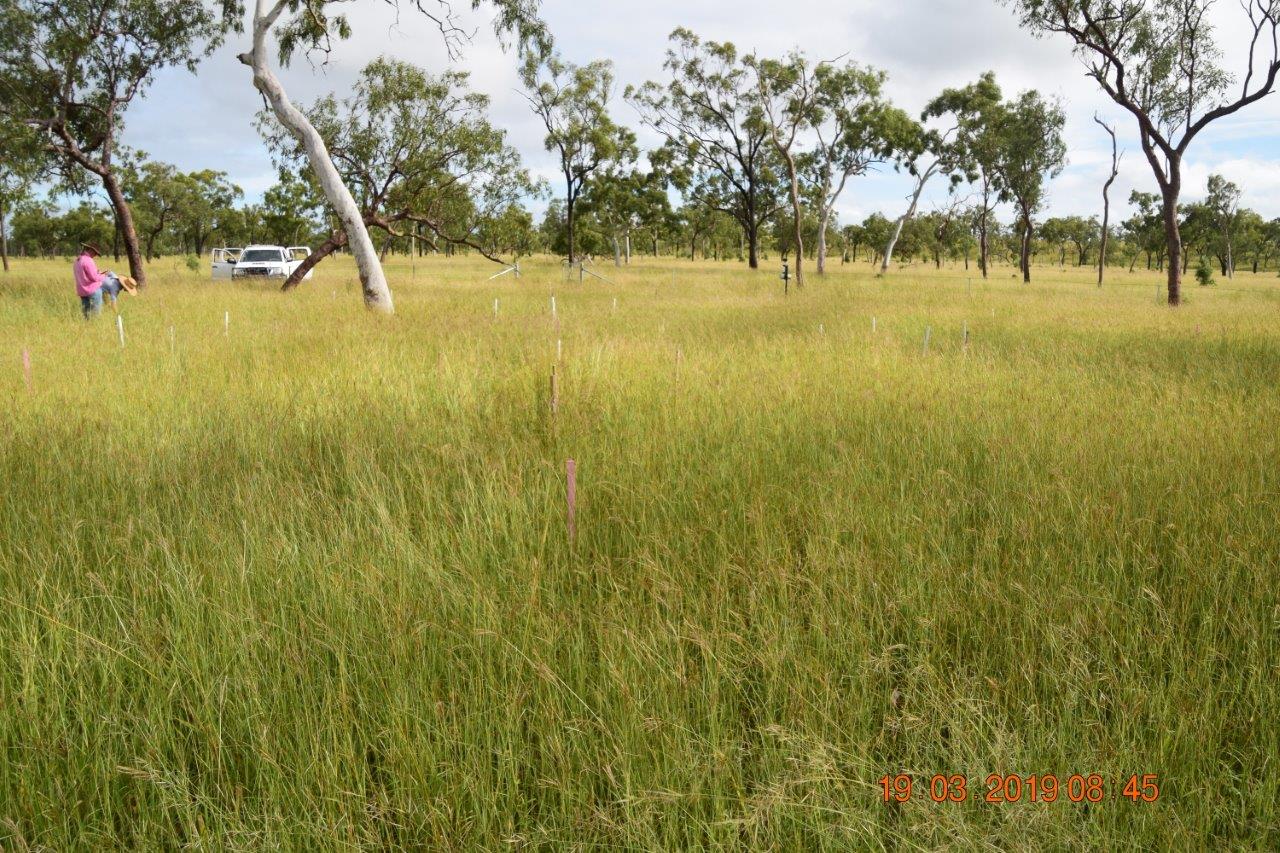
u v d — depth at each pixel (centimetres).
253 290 2367
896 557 425
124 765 291
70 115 2311
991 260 12031
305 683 322
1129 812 274
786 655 338
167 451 611
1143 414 750
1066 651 346
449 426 667
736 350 1167
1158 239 8556
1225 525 450
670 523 467
